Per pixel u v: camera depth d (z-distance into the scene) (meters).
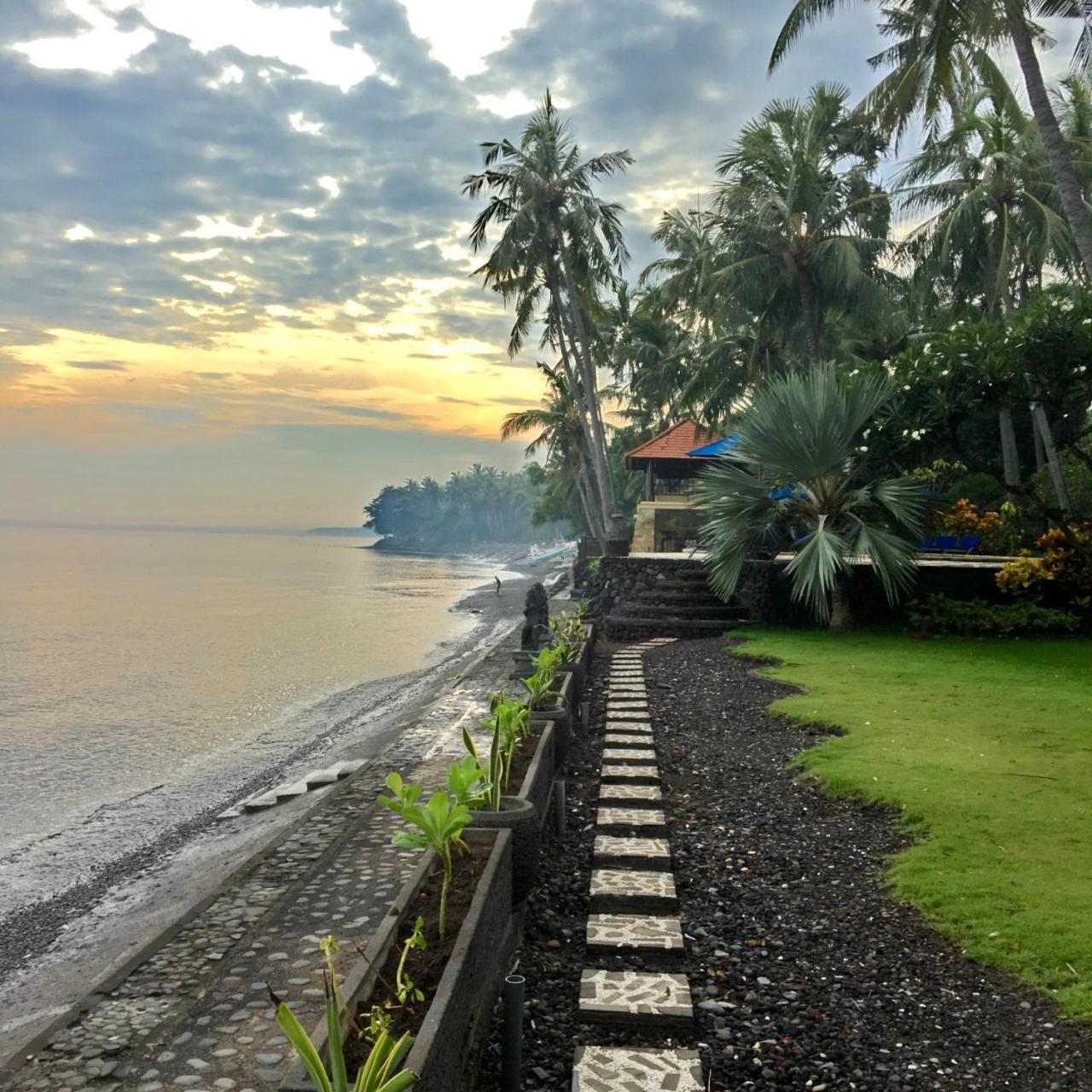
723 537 17.03
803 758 7.96
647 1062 3.57
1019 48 14.54
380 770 8.97
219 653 30.91
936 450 16.89
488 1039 3.68
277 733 17.23
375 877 5.87
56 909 8.03
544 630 15.09
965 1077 3.46
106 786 13.18
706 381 29.91
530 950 4.61
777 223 25.64
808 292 26.00
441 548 192.12
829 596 17.75
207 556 146.62
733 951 4.57
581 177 28.73
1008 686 11.12
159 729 17.75
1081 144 23.59
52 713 19.52
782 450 16.14
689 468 29.80
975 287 26.59
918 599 17.17
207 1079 3.53
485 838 4.30
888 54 20.27
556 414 46.19
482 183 29.23
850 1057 3.62
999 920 4.63
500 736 5.32
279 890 5.64
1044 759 7.66
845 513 16.50
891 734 8.70
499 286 30.80
